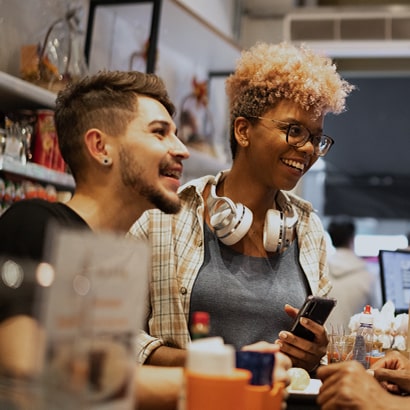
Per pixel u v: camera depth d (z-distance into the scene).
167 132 1.37
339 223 4.27
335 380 1.13
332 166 8.72
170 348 1.65
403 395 1.41
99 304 0.68
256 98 1.83
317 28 5.66
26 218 1.19
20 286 0.74
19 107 2.86
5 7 2.85
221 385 0.79
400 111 8.16
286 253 1.91
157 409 1.11
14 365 0.68
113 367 0.69
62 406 0.65
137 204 1.35
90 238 0.68
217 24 5.27
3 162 2.47
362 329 1.78
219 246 1.84
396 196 8.76
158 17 3.36
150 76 1.42
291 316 1.69
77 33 3.05
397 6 5.63
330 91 1.83
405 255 2.54
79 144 1.35
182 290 1.77
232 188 1.92
